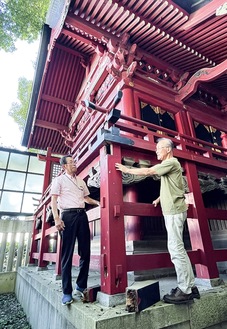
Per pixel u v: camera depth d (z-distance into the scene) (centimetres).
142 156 358
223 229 583
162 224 539
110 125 343
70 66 839
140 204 302
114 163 303
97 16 487
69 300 240
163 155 288
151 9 484
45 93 879
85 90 793
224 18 494
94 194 542
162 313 215
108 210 267
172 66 667
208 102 764
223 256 347
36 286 429
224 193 528
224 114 772
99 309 212
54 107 935
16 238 862
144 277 403
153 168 267
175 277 427
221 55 616
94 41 587
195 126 677
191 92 614
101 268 254
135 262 262
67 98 913
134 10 487
